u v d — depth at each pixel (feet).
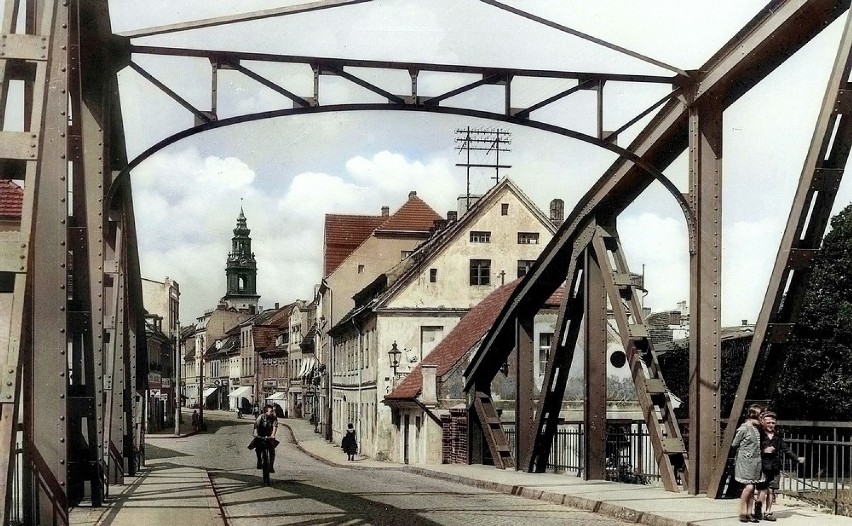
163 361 238.27
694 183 42.55
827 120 33.94
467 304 141.69
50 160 27.99
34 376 28.27
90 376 35.94
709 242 42.68
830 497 42.16
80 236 35.06
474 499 48.98
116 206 48.70
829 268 73.92
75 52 34.14
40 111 24.91
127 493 47.60
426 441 103.60
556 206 167.63
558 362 61.72
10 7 25.73
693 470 43.45
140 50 39.68
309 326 292.40
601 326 55.06
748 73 40.55
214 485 59.93
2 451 22.58
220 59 40.91
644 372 47.93
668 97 43.37
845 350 71.10
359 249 196.65
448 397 104.32
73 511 38.70
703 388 42.96
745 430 34.27
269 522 37.52
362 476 73.72
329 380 190.39
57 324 28.27
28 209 24.17
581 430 66.90
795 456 37.32
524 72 43.06
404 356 138.21
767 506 34.37
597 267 55.01
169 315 250.16
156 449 135.44
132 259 59.47
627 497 43.65
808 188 35.04
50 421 28.35
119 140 46.50
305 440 189.78
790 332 37.86
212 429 228.43
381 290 151.02
